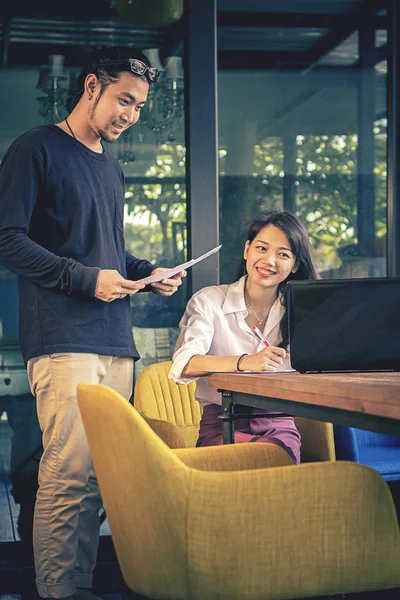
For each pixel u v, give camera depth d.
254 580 1.43
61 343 2.47
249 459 1.92
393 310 1.87
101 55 2.58
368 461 2.88
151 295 3.47
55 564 2.50
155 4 3.48
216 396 2.58
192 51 3.48
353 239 3.62
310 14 3.61
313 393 1.50
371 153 3.64
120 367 2.67
